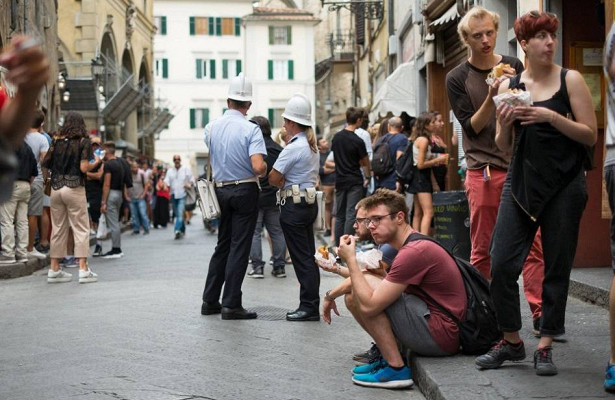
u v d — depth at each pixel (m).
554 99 4.85
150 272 12.34
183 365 6.02
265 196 11.28
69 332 7.34
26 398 5.16
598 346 5.72
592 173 9.03
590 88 9.09
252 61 78.81
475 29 5.98
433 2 15.84
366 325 5.41
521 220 4.95
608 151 4.50
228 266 7.93
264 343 6.79
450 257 5.41
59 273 11.27
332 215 15.94
